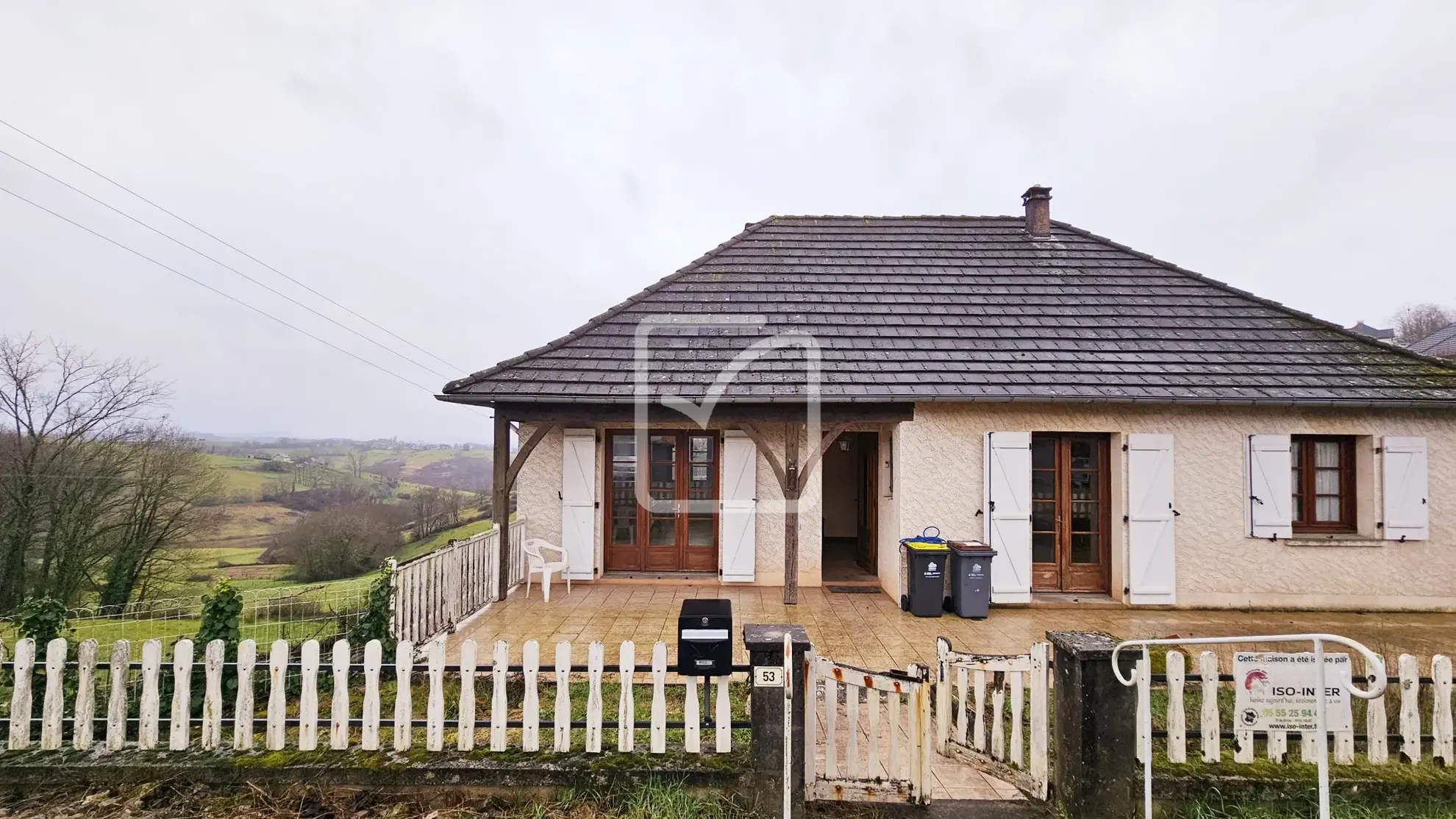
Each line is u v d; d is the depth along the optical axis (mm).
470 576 6570
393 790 3309
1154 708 4445
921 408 7539
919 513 7500
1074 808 3035
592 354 7832
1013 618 6910
